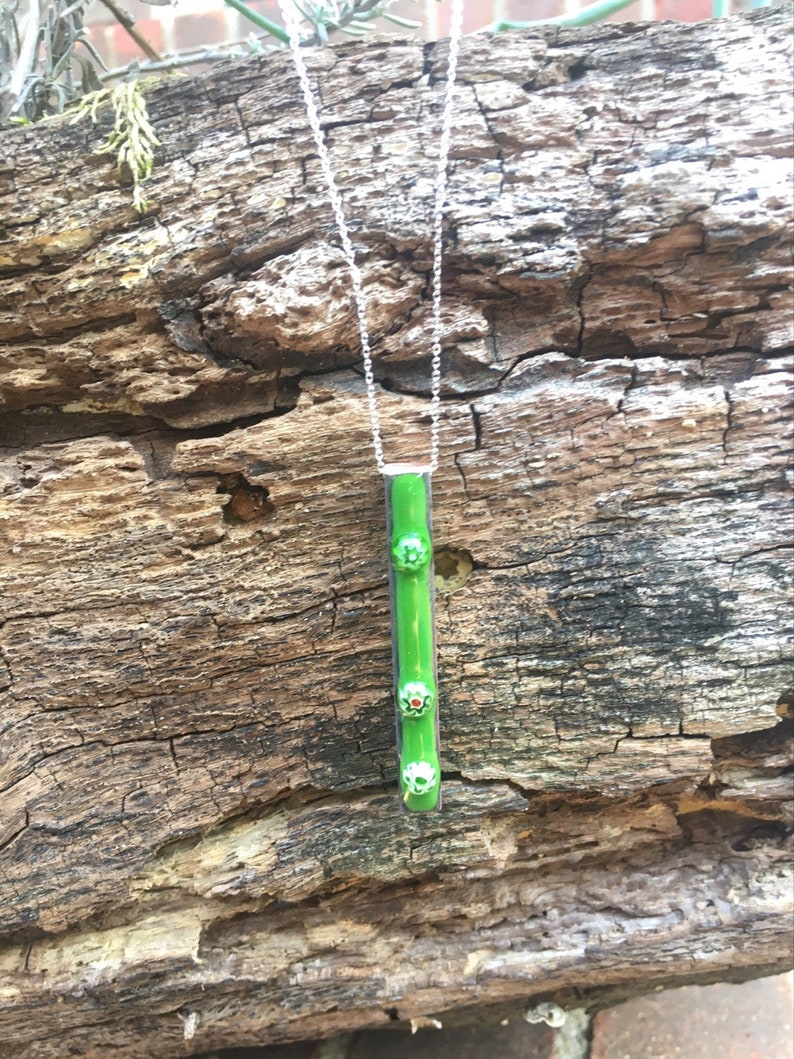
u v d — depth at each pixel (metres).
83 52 0.19
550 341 0.12
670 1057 0.15
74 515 0.12
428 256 0.11
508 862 0.13
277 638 0.12
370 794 0.12
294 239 0.11
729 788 0.12
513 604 0.12
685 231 0.11
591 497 0.12
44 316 0.11
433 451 0.11
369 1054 0.15
